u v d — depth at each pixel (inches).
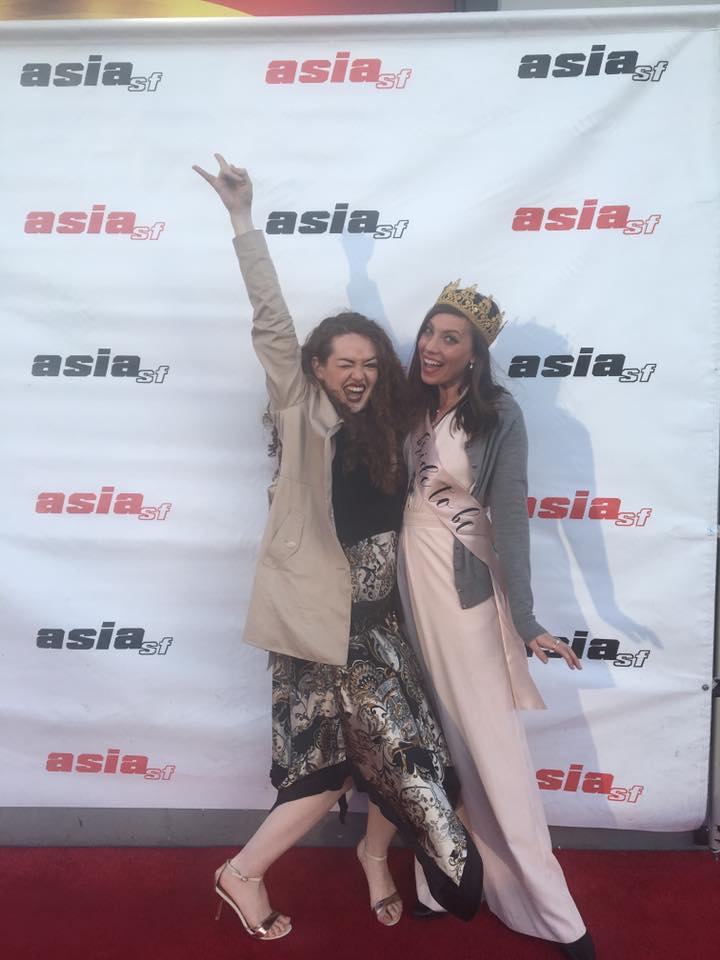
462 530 83.6
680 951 84.6
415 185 92.8
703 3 106.0
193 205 93.7
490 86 91.3
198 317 95.3
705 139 91.1
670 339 93.6
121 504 98.0
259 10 111.3
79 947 84.7
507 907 87.1
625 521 96.7
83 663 100.2
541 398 95.0
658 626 98.0
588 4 106.2
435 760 80.4
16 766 102.0
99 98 92.3
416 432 85.0
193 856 100.7
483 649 83.4
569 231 92.7
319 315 94.6
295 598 79.7
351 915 90.2
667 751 100.0
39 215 93.7
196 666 100.3
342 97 91.8
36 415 96.7
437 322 83.7
